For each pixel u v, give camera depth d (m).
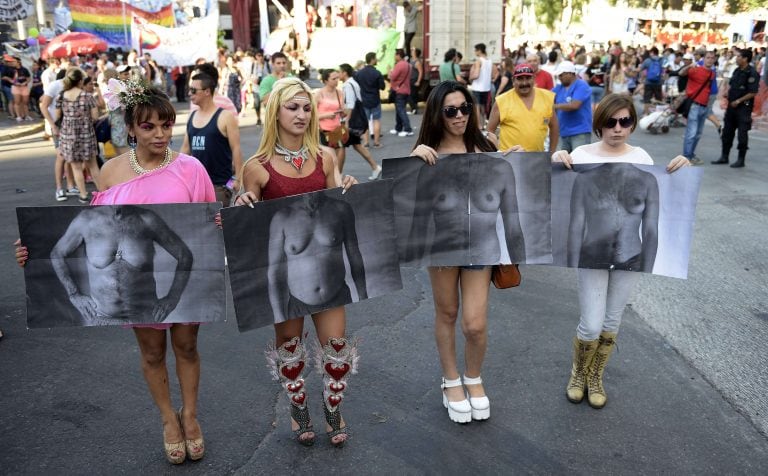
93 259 2.90
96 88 11.78
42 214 2.83
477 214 3.38
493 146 3.59
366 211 3.15
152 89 2.88
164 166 2.97
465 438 3.40
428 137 3.48
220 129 4.99
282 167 3.07
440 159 3.33
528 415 3.62
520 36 46.72
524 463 3.19
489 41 16.84
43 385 4.02
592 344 3.64
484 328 3.41
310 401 3.80
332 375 3.19
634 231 3.45
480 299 3.44
